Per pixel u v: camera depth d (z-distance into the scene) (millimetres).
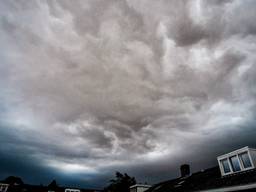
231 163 11680
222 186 8914
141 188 25203
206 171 17047
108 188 40344
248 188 7383
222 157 12305
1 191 27875
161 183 23719
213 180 11688
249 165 10375
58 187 33125
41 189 31359
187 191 12398
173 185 18438
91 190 35469
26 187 30641
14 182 30719
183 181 17656
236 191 8328
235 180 8898
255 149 10664
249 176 8375
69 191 31953
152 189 22859
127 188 39531
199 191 10758
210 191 9750
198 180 14617
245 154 10836
